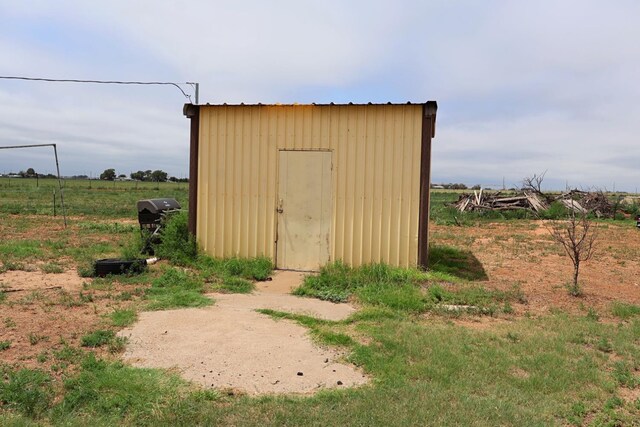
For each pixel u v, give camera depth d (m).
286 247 9.47
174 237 9.97
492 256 12.05
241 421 3.64
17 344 4.99
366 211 9.14
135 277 8.27
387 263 9.06
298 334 5.64
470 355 5.12
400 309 6.89
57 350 4.86
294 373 4.58
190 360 4.77
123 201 32.56
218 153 9.67
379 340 5.49
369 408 3.87
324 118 9.24
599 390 4.41
